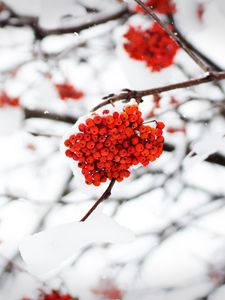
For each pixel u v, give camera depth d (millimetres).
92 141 805
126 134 806
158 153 826
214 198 1570
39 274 770
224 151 1184
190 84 858
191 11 1186
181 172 1484
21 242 787
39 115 1336
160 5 1160
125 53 1087
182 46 871
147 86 1077
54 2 1251
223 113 1454
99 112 827
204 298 1656
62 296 1391
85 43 1613
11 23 1371
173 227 1608
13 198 1710
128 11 1285
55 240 786
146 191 1516
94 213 809
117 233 792
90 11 1317
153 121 825
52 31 1311
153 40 1075
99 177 824
